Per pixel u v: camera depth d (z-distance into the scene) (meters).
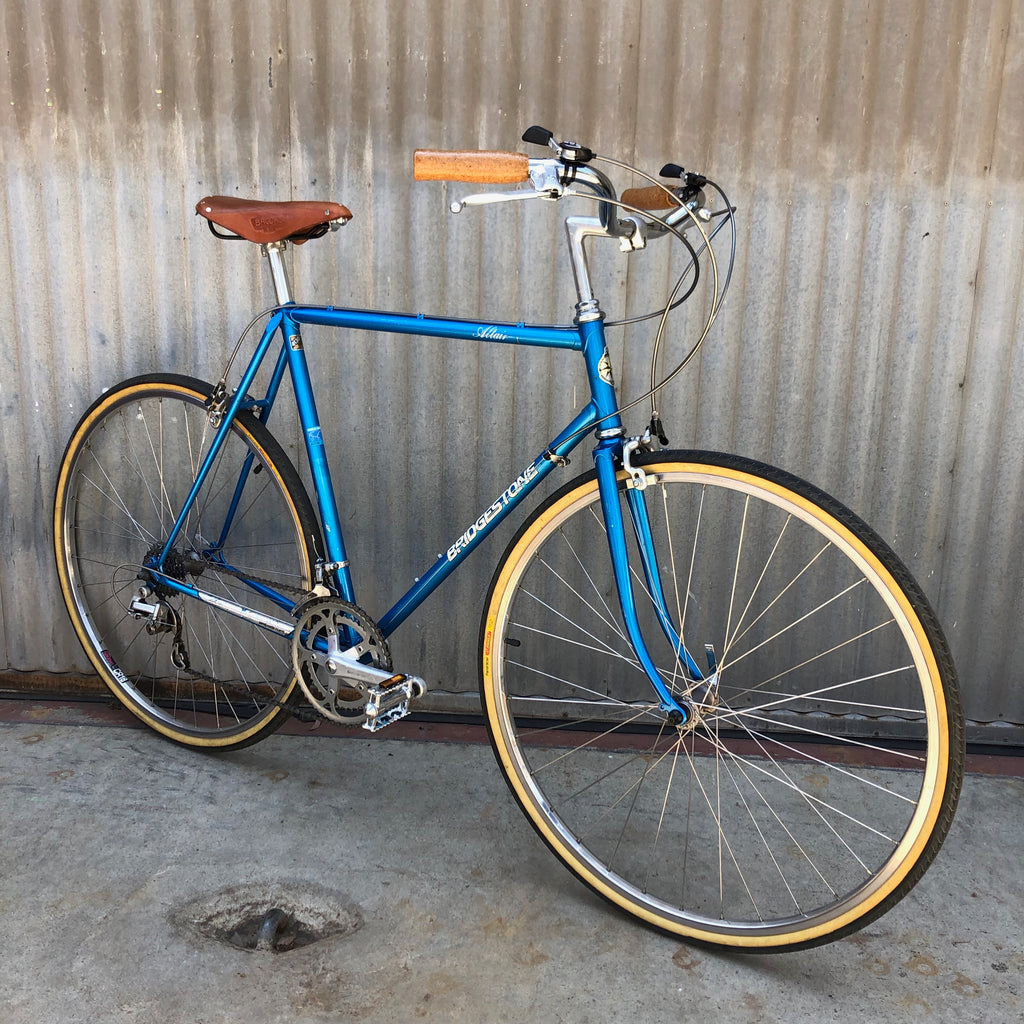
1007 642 2.29
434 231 2.15
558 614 2.33
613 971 1.55
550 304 2.18
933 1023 1.45
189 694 2.50
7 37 2.13
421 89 2.08
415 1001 1.47
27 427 2.37
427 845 1.87
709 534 2.27
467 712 2.44
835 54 2.00
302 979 1.51
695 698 1.68
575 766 2.20
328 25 2.06
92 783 2.04
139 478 2.39
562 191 1.42
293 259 2.19
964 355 2.14
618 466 1.63
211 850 1.82
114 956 1.54
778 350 2.16
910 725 2.34
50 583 2.46
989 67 1.98
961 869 1.83
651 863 1.84
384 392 2.25
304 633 1.89
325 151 2.13
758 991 1.52
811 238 2.10
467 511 2.31
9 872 1.74
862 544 1.44
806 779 2.17
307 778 2.10
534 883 1.77
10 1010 1.42
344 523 2.35
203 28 2.09
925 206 2.06
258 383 2.28
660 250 2.12
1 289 2.28
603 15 2.02
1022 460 2.18
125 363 2.31
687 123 2.06
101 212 2.21
